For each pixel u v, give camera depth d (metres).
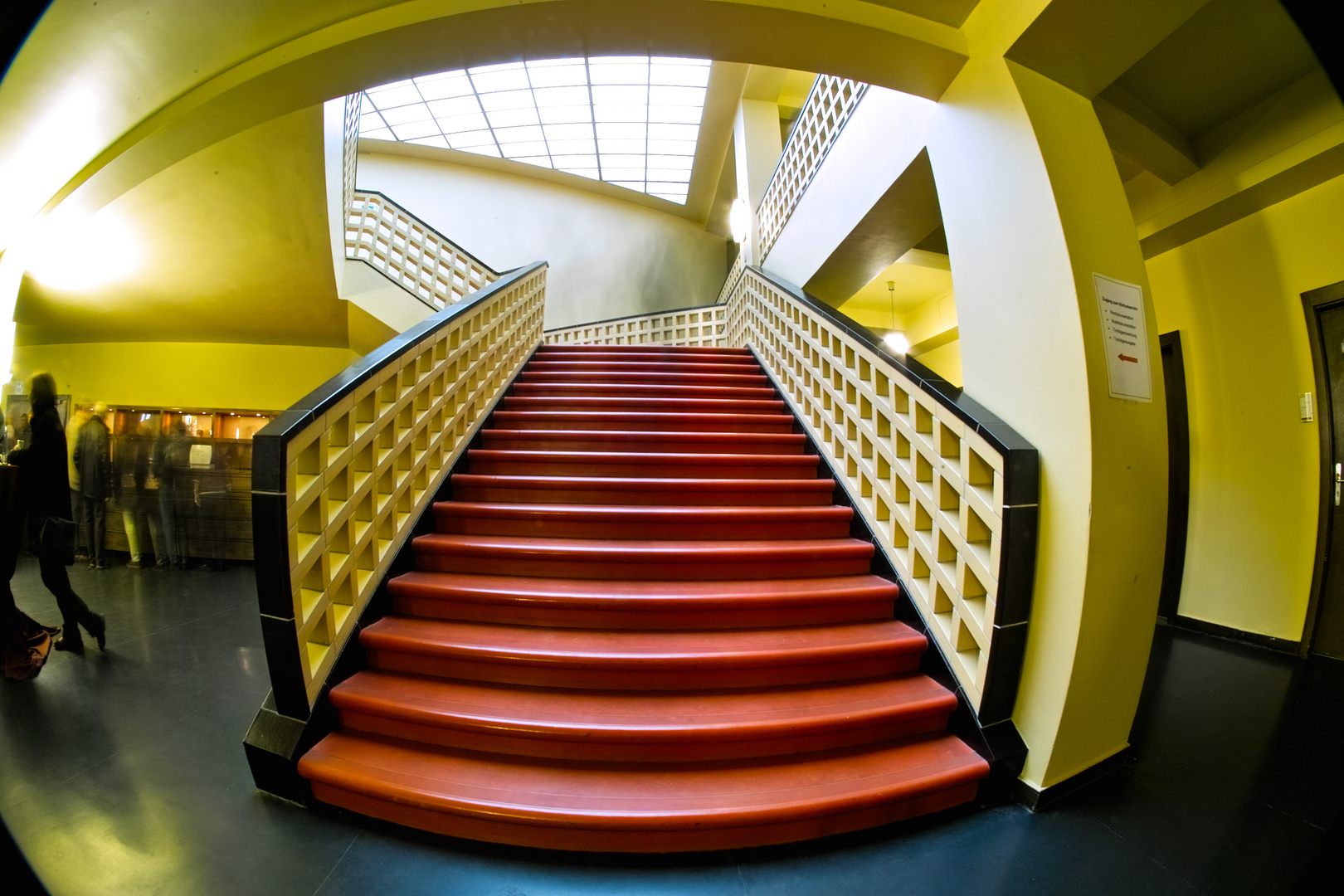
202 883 1.29
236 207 3.62
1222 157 2.86
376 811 1.54
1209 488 3.19
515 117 8.56
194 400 5.71
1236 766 1.82
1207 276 3.19
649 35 2.01
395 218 5.73
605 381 4.39
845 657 1.94
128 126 2.21
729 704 1.76
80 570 4.43
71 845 1.39
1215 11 2.21
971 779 1.65
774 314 4.29
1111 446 1.64
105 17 1.72
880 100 3.32
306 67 1.99
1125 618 1.72
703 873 1.39
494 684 1.86
